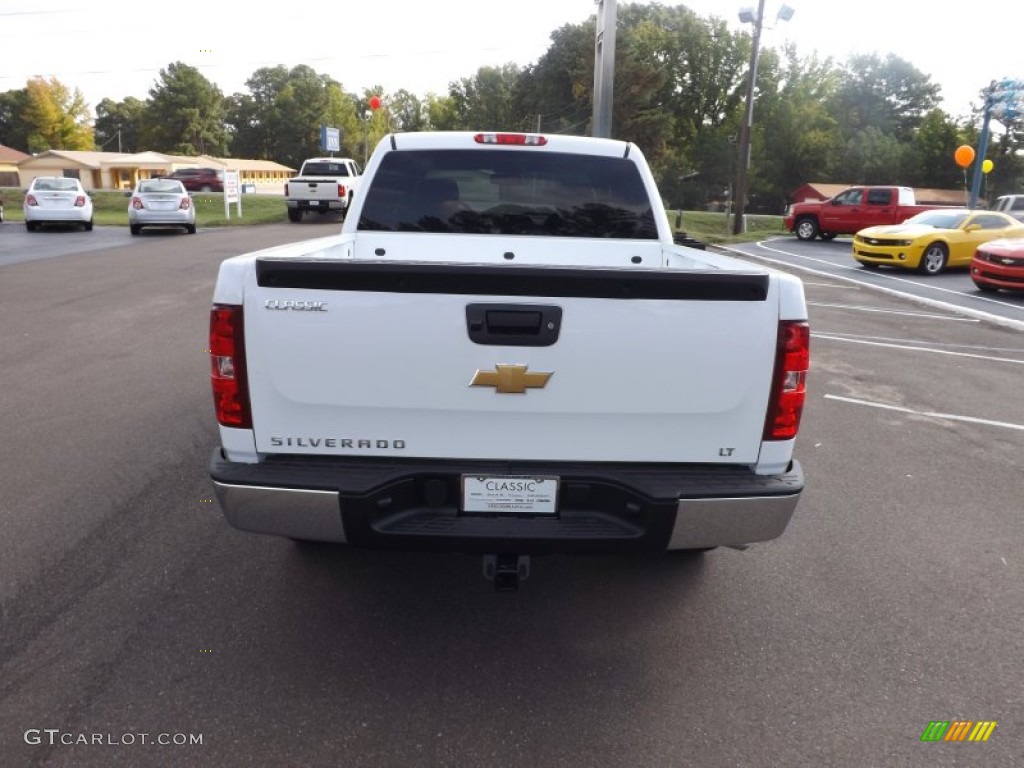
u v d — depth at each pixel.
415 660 3.12
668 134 62.72
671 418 2.81
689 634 3.36
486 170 4.89
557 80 62.62
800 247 25.91
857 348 9.77
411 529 2.78
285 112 113.38
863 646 3.30
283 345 2.73
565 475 2.80
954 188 74.06
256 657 3.11
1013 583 3.87
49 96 101.75
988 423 6.60
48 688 2.89
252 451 2.84
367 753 2.60
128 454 5.31
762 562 4.04
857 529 4.45
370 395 2.76
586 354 2.73
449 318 2.69
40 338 8.98
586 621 3.45
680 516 2.78
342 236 4.76
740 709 2.87
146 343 8.79
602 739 2.69
